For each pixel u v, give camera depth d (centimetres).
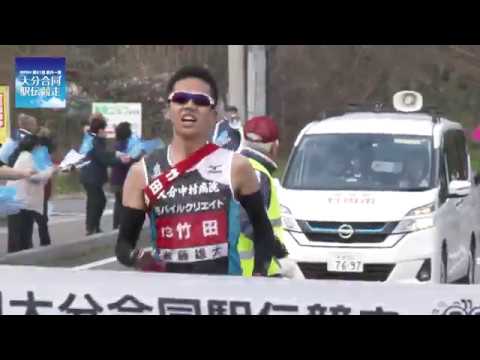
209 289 686
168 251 735
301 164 1730
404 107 1948
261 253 758
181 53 6406
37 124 2253
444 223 1630
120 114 3478
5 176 1970
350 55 7394
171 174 729
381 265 1544
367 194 1603
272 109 7244
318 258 1552
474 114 7681
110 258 2406
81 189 4272
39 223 2294
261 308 685
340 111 1969
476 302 682
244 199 742
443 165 1711
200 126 731
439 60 7381
